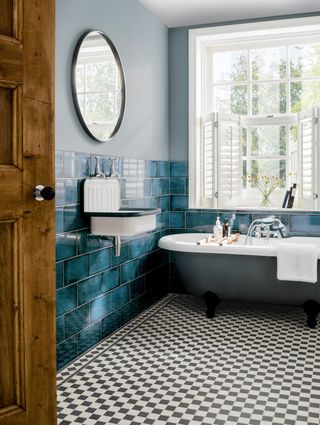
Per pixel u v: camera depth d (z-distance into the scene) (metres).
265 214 4.67
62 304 3.07
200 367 3.02
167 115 4.89
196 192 4.89
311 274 3.66
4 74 1.79
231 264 3.93
